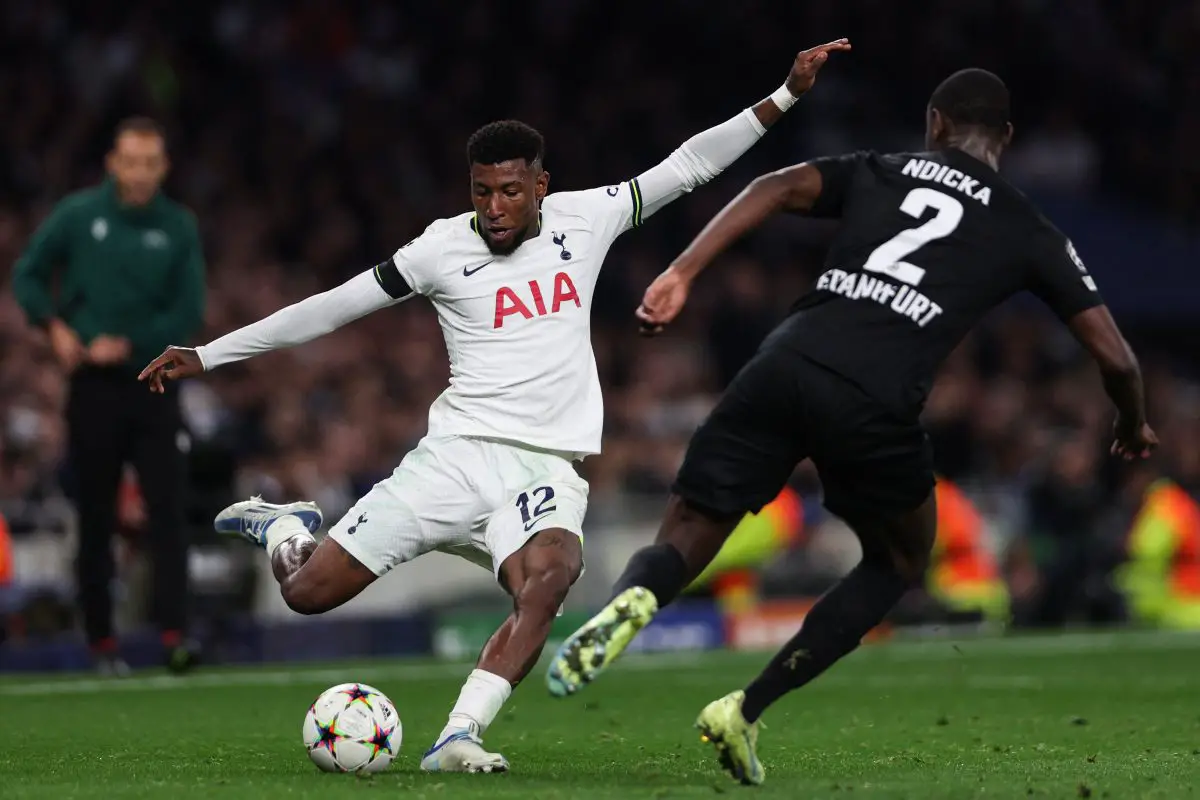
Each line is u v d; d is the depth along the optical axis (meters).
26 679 36.75
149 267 34.91
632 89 80.06
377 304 21.00
